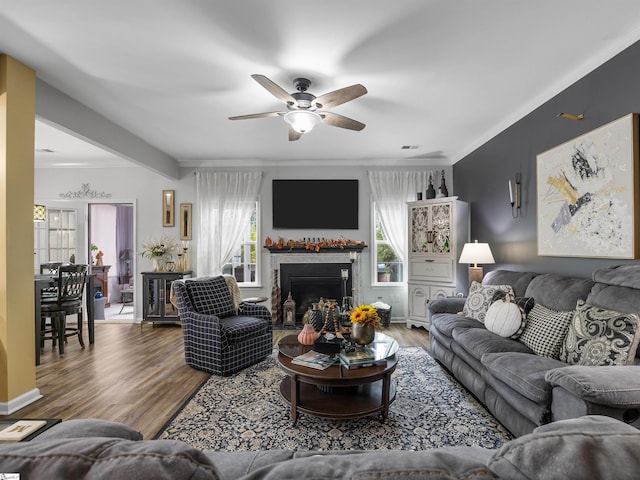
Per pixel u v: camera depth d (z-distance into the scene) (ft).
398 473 1.74
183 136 13.93
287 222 17.95
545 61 8.40
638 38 7.22
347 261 17.71
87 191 18.37
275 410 8.16
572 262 9.21
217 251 17.65
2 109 7.84
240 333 10.80
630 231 7.30
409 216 16.61
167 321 16.78
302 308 17.84
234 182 17.87
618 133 7.55
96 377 10.32
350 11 6.49
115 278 25.85
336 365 7.72
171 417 7.83
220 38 7.29
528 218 11.22
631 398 4.61
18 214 8.14
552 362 6.44
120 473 1.64
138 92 9.84
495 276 11.31
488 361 7.20
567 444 1.79
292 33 7.14
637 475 1.63
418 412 8.04
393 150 16.22
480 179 14.65
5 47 7.60
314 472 1.79
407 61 8.32
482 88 9.82
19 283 8.14
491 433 7.14
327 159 17.84
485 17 6.73
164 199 18.15
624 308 6.25
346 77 9.04
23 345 8.27
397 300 17.88
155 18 6.62
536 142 10.72
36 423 3.94
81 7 6.29
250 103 10.64
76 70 8.61
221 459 3.75
